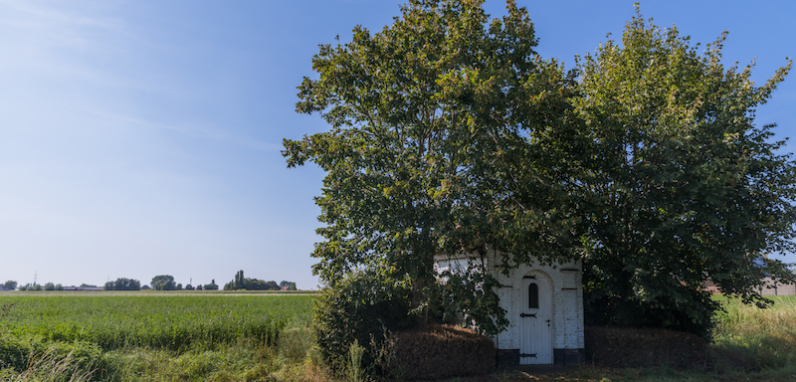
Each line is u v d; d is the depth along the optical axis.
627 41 14.78
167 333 15.89
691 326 13.30
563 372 11.44
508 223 9.91
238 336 16.00
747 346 14.05
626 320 13.46
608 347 12.33
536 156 12.12
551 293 12.75
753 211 11.88
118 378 9.83
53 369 8.70
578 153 12.59
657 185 11.98
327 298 11.66
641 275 11.68
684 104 13.27
